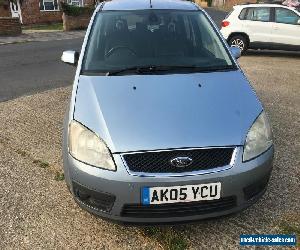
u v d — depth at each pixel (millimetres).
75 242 2973
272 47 11141
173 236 2979
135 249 2873
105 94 3113
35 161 4250
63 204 3453
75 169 2768
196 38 3912
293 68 9328
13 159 4324
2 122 5492
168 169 2625
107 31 3920
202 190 2631
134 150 2641
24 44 14750
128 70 3484
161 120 2820
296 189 3584
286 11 10898
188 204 2656
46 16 25984
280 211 3266
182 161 2621
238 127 2805
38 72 9094
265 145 2865
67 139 2914
